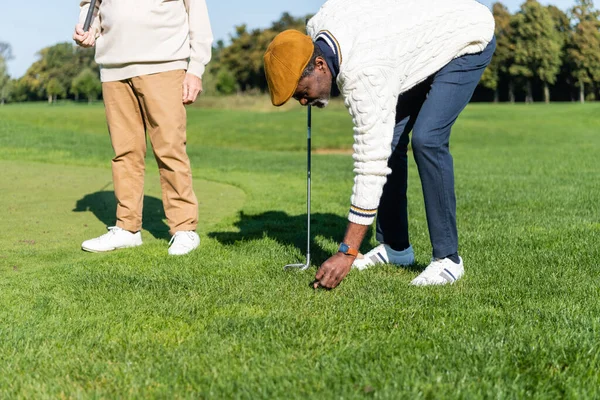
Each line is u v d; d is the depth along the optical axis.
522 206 6.08
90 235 4.60
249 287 3.16
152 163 10.91
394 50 2.78
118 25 3.98
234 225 5.04
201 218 5.44
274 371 2.11
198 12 4.14
